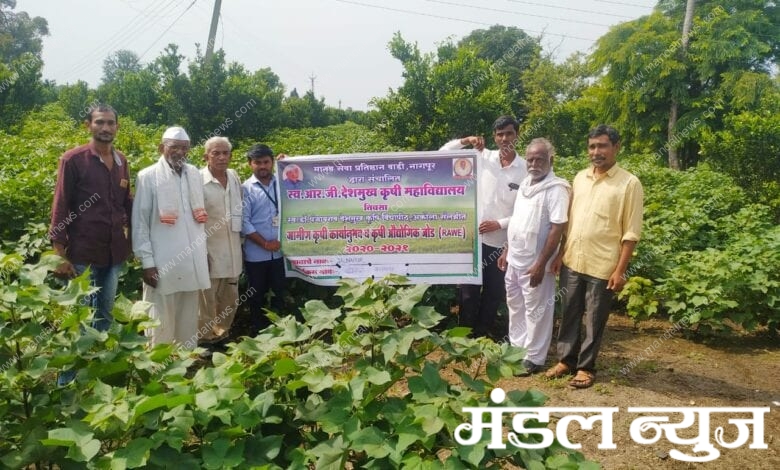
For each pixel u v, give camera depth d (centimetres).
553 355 579
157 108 2520
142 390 265
